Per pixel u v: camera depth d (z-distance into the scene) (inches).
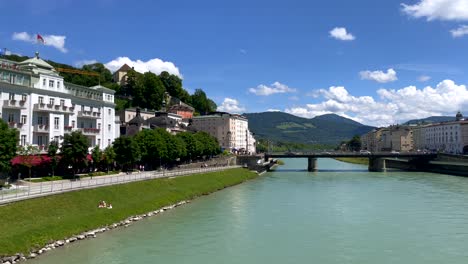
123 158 3909.9
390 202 3272.6
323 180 5275.6
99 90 4151.1
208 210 2891.2
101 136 4131.4
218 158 6589.6
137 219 2504.9
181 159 5821.9
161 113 6776.6
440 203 3203.7
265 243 2017.7
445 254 1845.5
